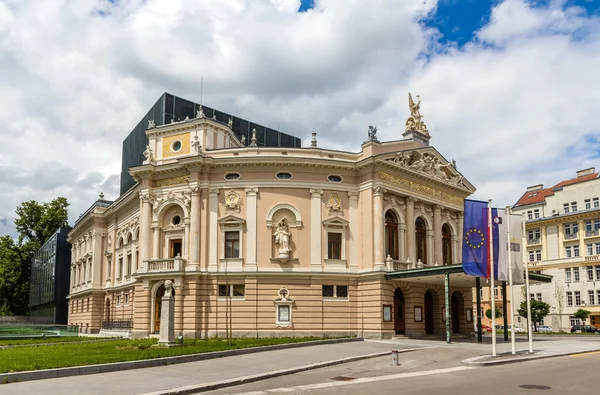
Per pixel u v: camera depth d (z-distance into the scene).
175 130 53.56
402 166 50.97
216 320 47.47
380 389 20.34
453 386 20.72
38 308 103.06
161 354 29.20
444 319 53.12
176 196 50.81
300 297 47.75
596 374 23.50
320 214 49.28
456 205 58.81
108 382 21.80
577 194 92.31
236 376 23.36
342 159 50.66
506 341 44.03
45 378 22.78
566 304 89.94
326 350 34.31
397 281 48.66
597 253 87.19
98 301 71.12
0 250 109.19
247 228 48.75
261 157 48.81
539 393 18.89
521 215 32.78
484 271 31.62
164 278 49.00
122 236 64.38
